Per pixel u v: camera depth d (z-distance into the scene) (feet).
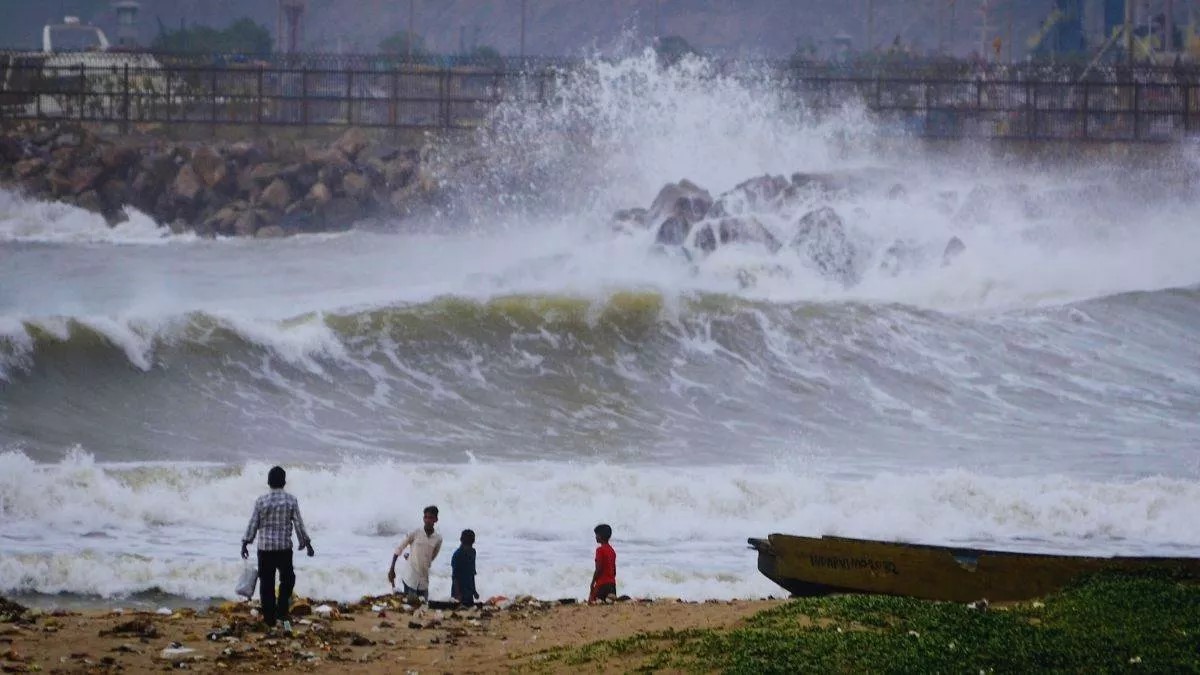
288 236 442.09
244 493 149.79
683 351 232.53
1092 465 185.26
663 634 84.33
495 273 272.72
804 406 217.56
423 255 366.84
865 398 222.07
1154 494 162.09
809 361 233.96
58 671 80.94
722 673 73.97
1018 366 237.66
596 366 226.79
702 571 131.34
